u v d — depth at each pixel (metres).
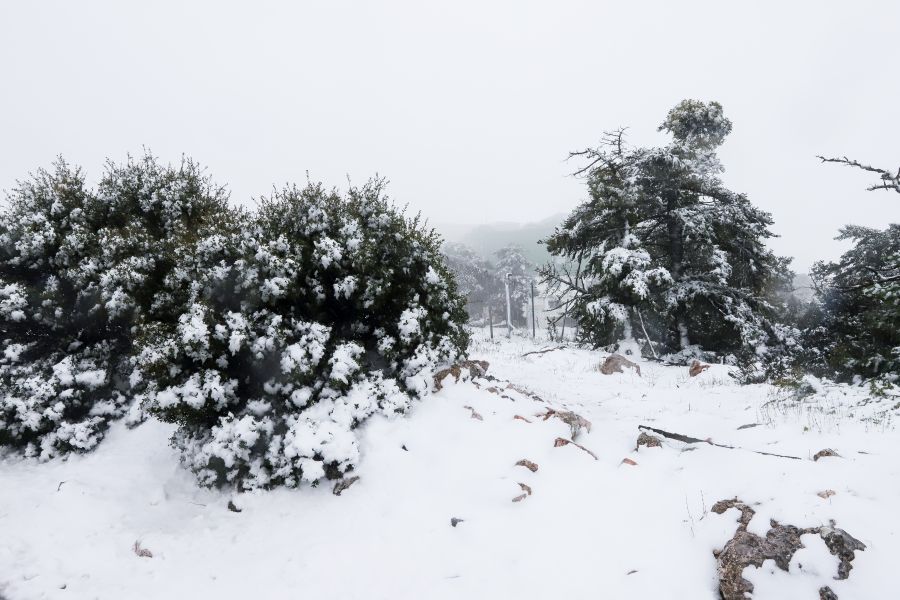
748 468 4.87
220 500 5.86
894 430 5.28
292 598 4.20
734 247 18.50
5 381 7.34
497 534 4.66
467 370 8.05
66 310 8.00
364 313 7.91
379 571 4.42
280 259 6.73
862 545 3.40
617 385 11.19
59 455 6.96
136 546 5.03
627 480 5.23
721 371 11.95
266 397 6.51
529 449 6.01
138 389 7.49
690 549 4.04
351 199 8.38
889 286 9.00
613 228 18.88
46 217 8.56
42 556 4.82
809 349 14.98
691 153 18.72
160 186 9.59
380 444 6.25
